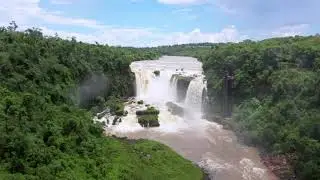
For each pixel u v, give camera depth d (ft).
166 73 329.11
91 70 267.18
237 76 266.36
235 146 216.54
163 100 304.50
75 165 151.84
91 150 165.78
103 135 194.80
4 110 164.76
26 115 165.78
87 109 260.62
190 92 296.92
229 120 255.09
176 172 174.91
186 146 215.10
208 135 234.38
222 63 283.38
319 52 250.78
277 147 199.11
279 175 180.24
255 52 270.67
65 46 259.19
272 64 259.39
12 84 185.47
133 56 459.32
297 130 196.75
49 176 138.10
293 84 228.84
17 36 233.96
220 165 190.29
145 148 194.59
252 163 193.57
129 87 311.68
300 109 212.02
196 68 356.79
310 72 238.27
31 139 149.89
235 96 269.64
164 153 191.42
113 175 152.66
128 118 255.29
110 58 300.40
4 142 145.59
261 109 235.61
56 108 189.37
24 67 201.77
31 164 142.72
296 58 259.39
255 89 257.34
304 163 174.09
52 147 154.61
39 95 190.70
